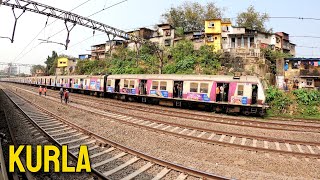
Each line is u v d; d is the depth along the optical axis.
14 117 16.00
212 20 42.41
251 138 11.66
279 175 7.41
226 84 20.88
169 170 7.27
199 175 6.84
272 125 15.75
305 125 15.72
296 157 9.04
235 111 20.33
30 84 74.81
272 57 35.75
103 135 11.66
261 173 7.48
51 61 97.12
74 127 12.56
